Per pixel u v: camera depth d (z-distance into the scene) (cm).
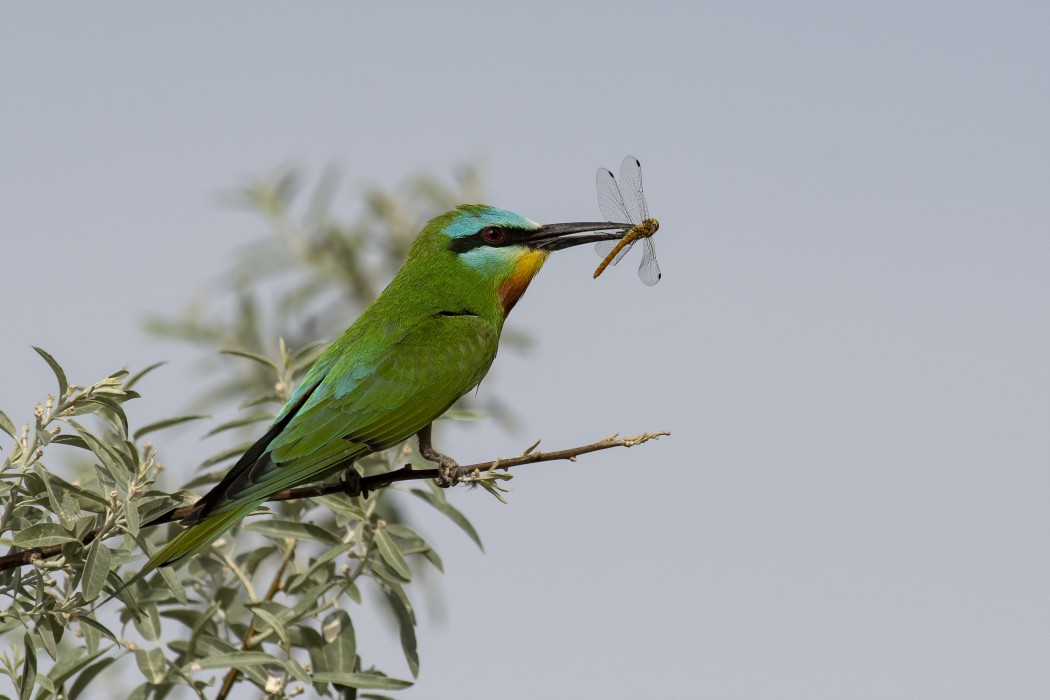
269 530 1104
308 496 1102
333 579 1099
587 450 962
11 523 943
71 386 905
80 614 922
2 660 1005
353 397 1209
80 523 915
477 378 1308
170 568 994
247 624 1209
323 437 1174
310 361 1259
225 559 1130
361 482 1129
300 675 1019
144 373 1049
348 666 1086
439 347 1269
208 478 1177
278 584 1141
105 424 1120
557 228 1405
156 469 1038
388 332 1283
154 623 1065
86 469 1255
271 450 1137
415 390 1234
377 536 1096
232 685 1108
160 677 1029
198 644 1057
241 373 1459
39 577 907
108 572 917
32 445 907
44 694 1010
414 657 1117
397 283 1369
